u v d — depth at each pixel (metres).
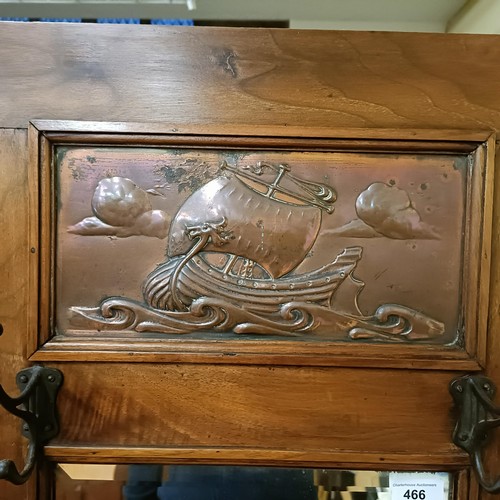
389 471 0.57
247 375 0.56
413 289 0.57
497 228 0.56
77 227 0.56
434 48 0.56
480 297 0.55
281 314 0.56
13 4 0.76
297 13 0.79
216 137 0.55
